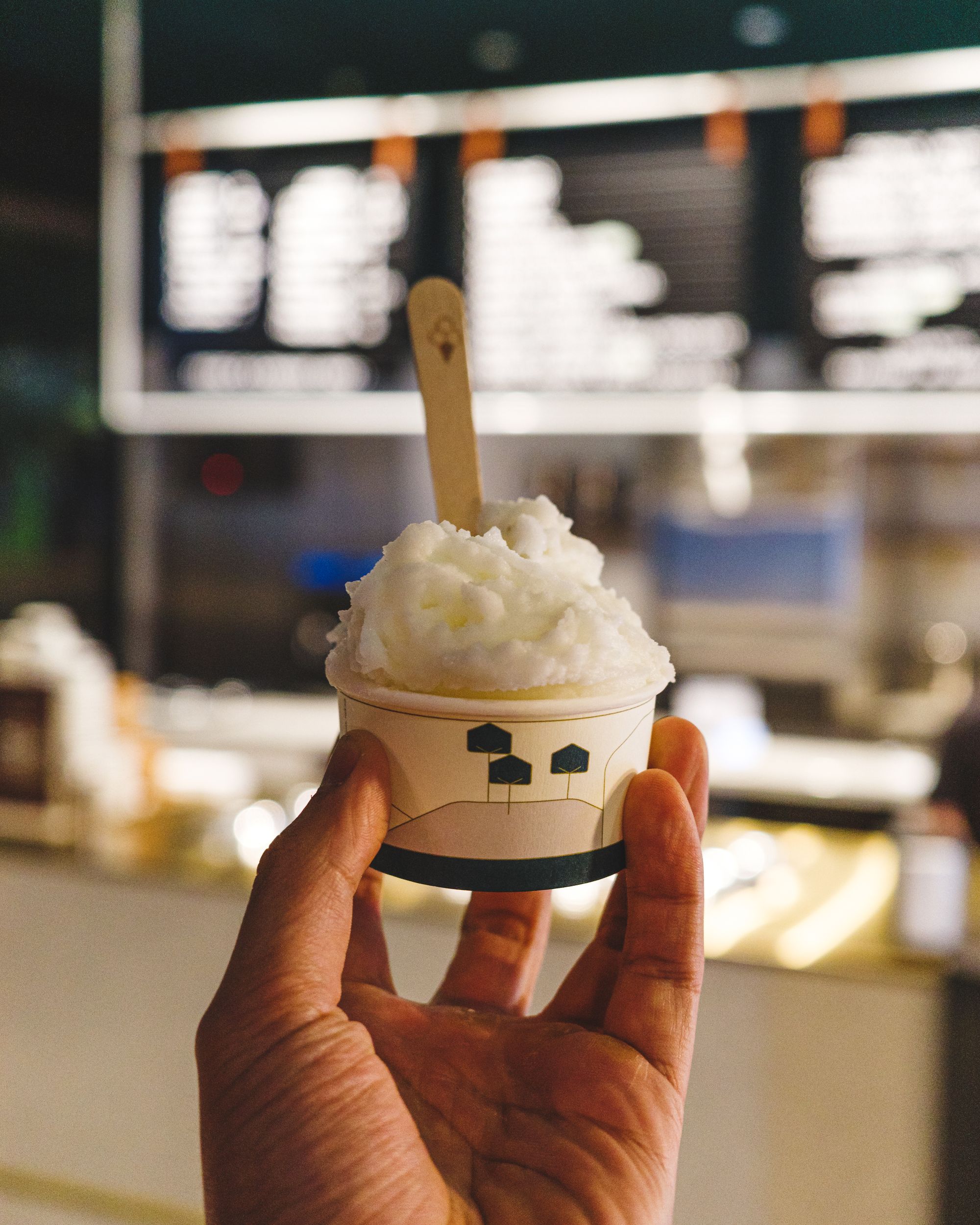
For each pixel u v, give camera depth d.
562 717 0.70
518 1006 0.99
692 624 3.78
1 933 2.18
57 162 3.47
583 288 2.90
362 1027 0.69
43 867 2.14
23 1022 2.16
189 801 2.52
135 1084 2.07
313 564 4.29
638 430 3.04
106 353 3.24
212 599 4.40
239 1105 0.65
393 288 3.02
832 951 1.79
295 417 3.32
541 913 1.02
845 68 2.66
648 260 2.86
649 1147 0.71
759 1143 1.80
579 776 0.72
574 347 2.92
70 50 3.07
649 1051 0.75
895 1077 1.74
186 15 2.68
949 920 1.79
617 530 3.82
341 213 3.03
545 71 2.89
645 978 0.77
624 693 0.72
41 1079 2.13
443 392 0.86
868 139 2.67
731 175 2.79
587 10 2.56
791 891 2.04
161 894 2.06
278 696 3.74
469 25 2.66
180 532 4.39
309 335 3.08
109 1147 2.08
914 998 1.73
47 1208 2.10
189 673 4.43
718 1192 1.82
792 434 3.31
